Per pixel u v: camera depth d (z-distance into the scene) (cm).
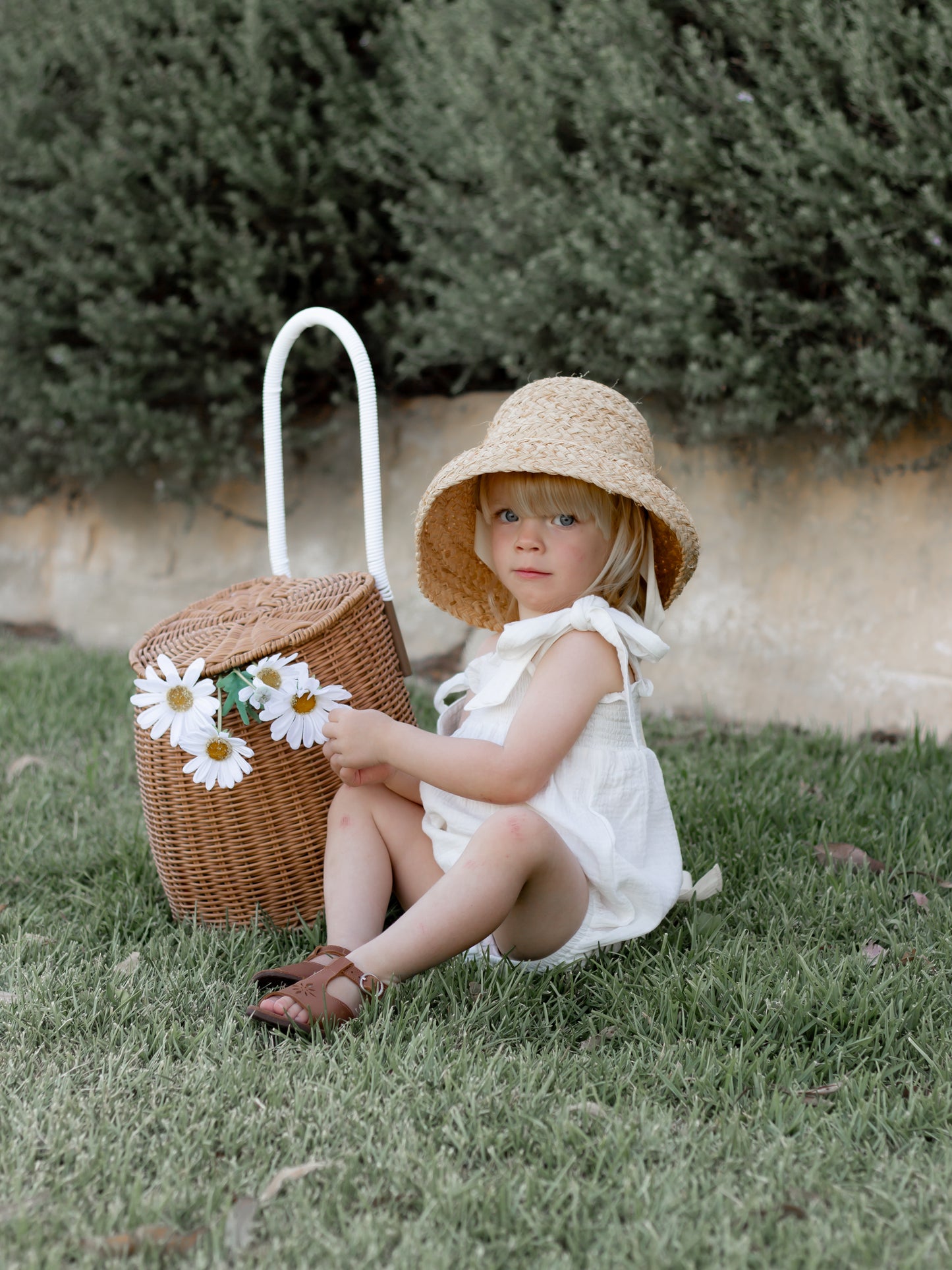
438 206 391
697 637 368
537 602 196
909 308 295
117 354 421
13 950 196
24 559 532
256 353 448
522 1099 148
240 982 186
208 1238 123
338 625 211
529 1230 125
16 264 438
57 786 294
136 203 420
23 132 424
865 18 284
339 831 201
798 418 336
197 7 407
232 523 474
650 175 335
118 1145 138
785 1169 135
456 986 179
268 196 406
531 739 185
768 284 324
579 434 192
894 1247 122
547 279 348
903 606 334
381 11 425
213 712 198
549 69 347
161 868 214
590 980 185
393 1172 133
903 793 270
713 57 330
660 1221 125
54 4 426
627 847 192
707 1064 157
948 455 328
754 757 294
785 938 196
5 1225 124
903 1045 162
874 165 288
